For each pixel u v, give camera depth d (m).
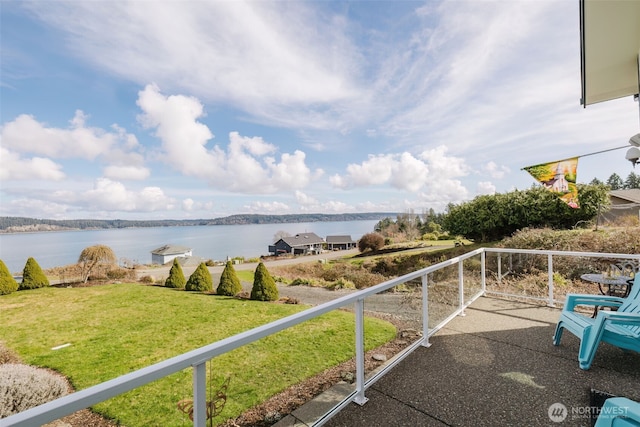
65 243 60.97
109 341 7.06
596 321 2.58
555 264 6.69
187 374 2.11
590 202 11.21
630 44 3.37
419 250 20.27
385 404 2.24
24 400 3.73
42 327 8.46
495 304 4.58
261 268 11.23
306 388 2.41
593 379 2.47
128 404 1.85
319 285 14.90
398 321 3.45
